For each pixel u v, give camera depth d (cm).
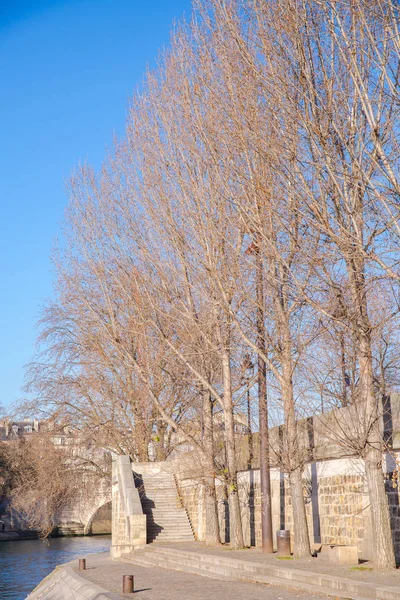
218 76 2158
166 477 3772
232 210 2395
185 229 2644
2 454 6669
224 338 2692
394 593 1370
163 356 3294
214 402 3091
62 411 4509
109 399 4350
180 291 2856
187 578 2116
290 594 1594
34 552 5519
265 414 2492
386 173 1627
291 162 1794
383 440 1936
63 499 4984
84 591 1988
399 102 1591
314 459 2470
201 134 2342
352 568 1827
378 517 1758
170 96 2606
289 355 2242
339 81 1722
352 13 1596
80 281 3688
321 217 1697
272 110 1812
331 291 1809
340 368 2184
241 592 1686
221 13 2012
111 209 3148
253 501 3080
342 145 1719
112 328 3406
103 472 4956
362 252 1627
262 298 2277
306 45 1758
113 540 3888
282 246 1969
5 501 7781
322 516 2478
